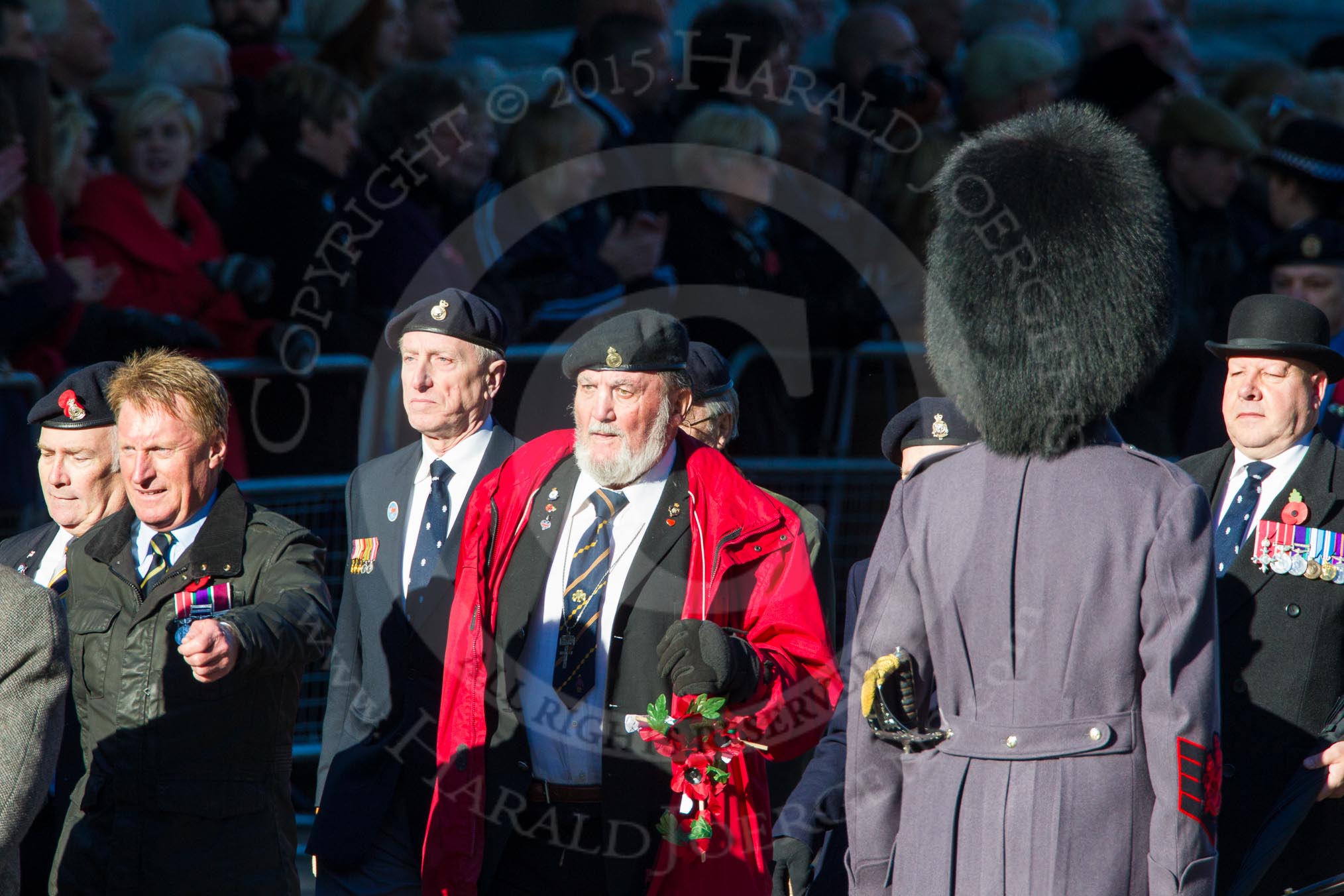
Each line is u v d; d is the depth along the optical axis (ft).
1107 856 27.32
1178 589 27.68
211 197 71.41
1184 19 99.50
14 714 31.24
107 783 35.91
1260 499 38.91
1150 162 30.83
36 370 62.85
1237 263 77.00
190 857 35.37
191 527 37.78
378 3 73.97
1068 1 93.56
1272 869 37.09
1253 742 36.83
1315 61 100.12
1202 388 68.49
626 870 36.24
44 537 44.01
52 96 67.46
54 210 63.72
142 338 63.10
